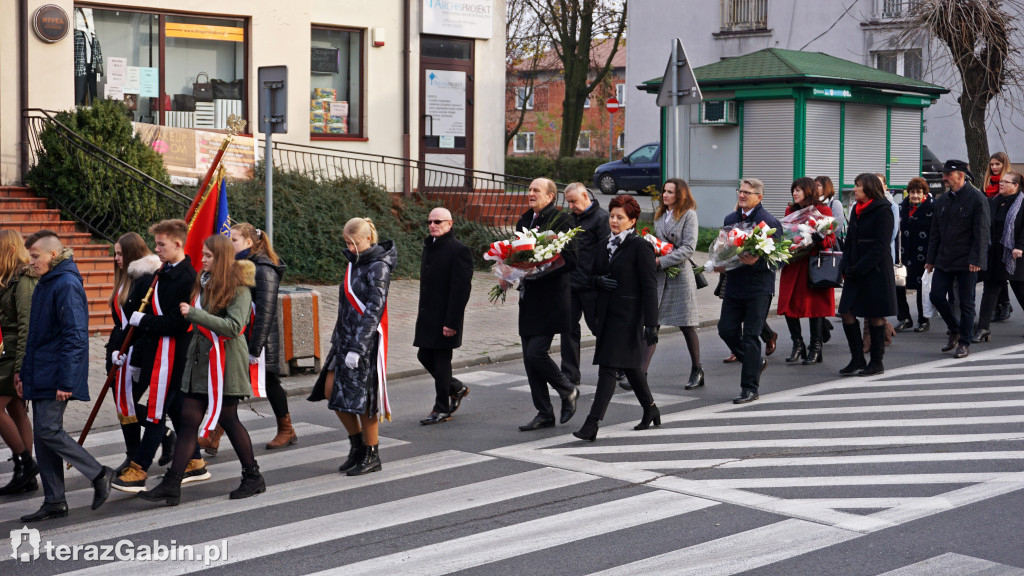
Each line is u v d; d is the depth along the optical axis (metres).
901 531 5.58
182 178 16.45
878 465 6.94
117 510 6.39
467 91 20.42
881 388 9.58
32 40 15.27
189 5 16.95
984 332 12.14
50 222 13.69
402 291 15.30
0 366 6.68
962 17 21.88
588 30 40.00
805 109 20.78
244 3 17.48
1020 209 11.73
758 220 9.55
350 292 6.95
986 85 22.33
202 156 16.72
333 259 15.84
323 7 18.52
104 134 14.39
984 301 12.14
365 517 6.04
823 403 9.00
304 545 5.54
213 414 6.33
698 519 5.86
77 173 14.10
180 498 6.58
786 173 20.98
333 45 18.92
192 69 17.25
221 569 5.19
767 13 33.19
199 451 7.02
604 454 7.42
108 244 13.64
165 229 6.58
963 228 11.08
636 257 7.82
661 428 8.21
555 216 8.47
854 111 21.75
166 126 16.56
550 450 7.58
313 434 8.37
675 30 35.31
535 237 7.88
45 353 6.15
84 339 6.20
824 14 31.92
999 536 5.48
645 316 7.82
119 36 16.52
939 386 9.60
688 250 9.47
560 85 59.22
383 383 7.00
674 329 13.12
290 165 17.61
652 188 14.63
